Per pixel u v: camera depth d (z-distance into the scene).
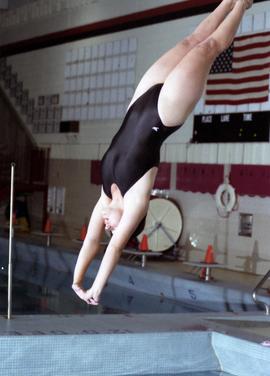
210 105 13.77
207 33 4.64
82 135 17.48
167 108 4.36
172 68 4.54
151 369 6.95
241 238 13.09
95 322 7.30
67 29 18.11
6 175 18.78
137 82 15.77
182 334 7.08
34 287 12.03
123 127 4.60
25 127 19.61
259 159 12.80
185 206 14.30
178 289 11.31
